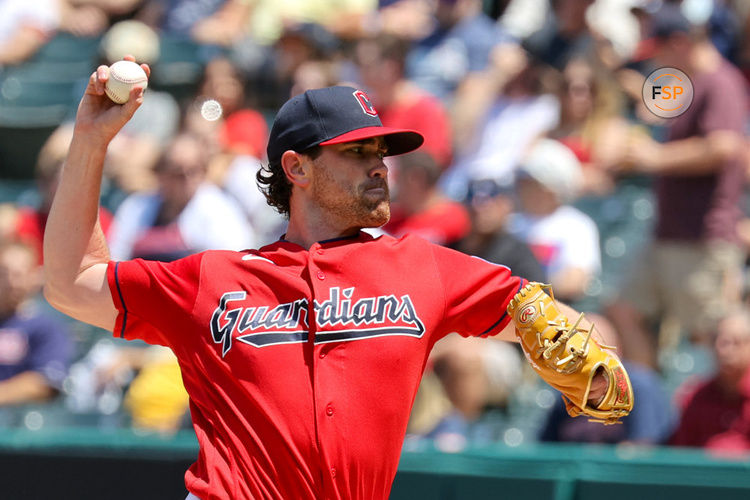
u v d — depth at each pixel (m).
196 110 24.42
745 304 21.19
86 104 9.34
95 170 9.40
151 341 9.60
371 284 9.02
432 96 24.97
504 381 19.31
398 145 9.86
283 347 8.81
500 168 23.33
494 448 15.30
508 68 26.14
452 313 9.21
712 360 20.44
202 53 30.62
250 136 25.27
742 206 21.95
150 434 15.83
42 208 24.92
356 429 8.71
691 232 20.64
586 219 21.42
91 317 9.41
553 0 25.31
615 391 9.16
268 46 29.98
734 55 24.58
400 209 20.94
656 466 14.47
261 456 8.71
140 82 9.22
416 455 15.24
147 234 22.53
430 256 9.33
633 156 21.94
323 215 9.45
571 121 23.45
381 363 8.79
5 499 15.90
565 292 20.48
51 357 21.25
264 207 23.95
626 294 21.31
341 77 27.14
